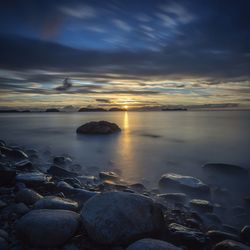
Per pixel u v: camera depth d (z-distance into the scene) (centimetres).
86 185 1037
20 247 423
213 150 2445
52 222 442
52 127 5353
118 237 446
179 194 959
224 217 864
